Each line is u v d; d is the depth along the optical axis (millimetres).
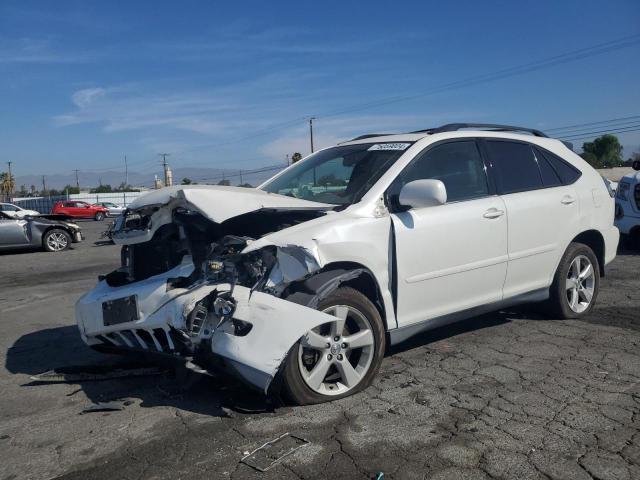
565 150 5742
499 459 2990
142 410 3773
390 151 4602
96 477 2979
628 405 3611
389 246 4074
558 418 3449
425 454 3061
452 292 4473
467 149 4855
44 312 7332
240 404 3758
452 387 3977
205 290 3590
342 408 3658
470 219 4531
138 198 4109
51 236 15594
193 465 3035
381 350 3959
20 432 3549
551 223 5211
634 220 9898
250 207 3758
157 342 3770
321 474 2893
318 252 3615
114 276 4430
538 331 5281
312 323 3357
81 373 4422
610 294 6770
